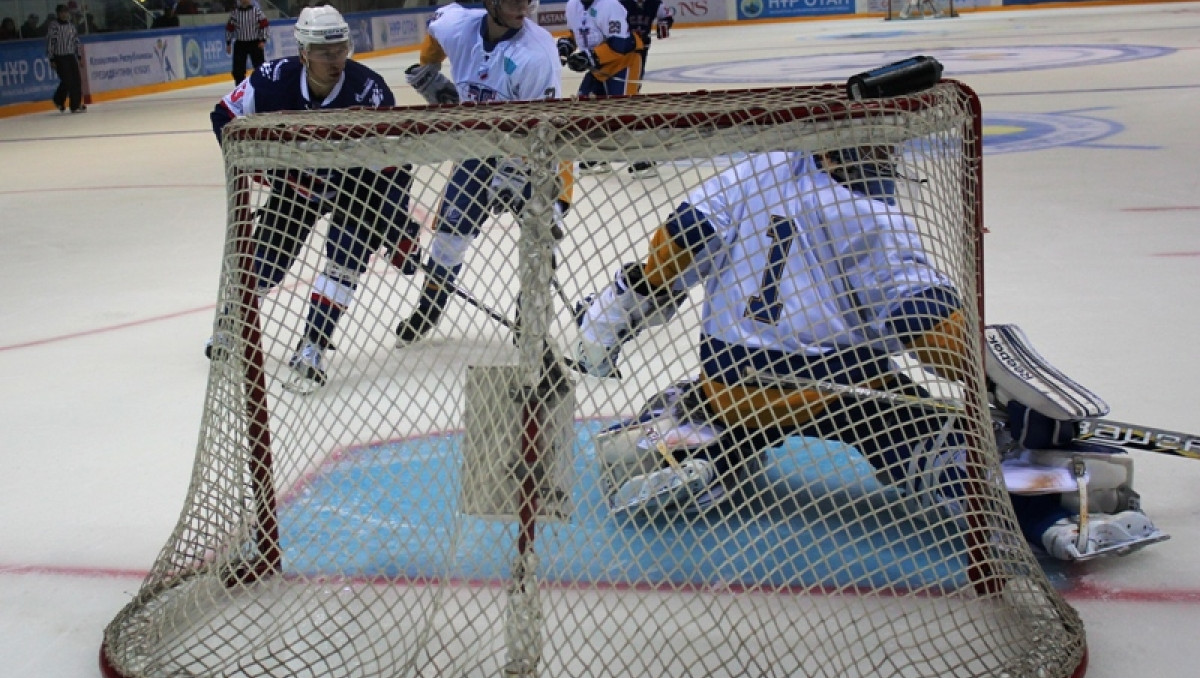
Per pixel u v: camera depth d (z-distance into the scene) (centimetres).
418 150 278
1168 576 325
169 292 763
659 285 317
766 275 307
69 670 301
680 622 297
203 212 1076
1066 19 3512
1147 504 373
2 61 2188
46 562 366
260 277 317
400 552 330
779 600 286
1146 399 473
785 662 279
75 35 2180
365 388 484
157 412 517
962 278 297
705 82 2070
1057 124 1382
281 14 3275
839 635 289
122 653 293
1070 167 1084
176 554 325
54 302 746
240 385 309
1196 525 357
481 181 288
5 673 301
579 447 319
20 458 464
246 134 293
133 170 1391
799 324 309
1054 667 268
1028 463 339
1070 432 342
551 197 269
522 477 270
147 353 618
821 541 310
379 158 282
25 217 1088
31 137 1812
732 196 309
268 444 318
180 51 2744
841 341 311
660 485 328
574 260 658
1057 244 779
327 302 365
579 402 291
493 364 291
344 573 318
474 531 332
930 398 328
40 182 1326
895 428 303
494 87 620
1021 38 2806
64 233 997
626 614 301
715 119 264
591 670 278
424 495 360
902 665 276
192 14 2848
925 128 274
